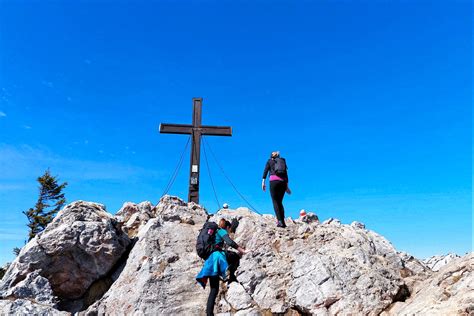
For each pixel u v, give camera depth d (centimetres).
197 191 1545
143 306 874
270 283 922
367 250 1052
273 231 1085
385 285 860
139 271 965
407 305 789
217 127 1627
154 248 1027
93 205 1158
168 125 1605
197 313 877
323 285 866
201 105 1653
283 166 1136
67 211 1076
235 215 1191
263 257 990
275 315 870
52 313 888
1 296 908
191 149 1589
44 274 972
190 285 933
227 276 955
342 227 1191
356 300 830
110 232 1041
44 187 4091
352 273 885
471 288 684
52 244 979
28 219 3947
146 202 1350
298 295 878
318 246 1038
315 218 1333
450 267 789
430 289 782
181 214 1227
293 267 945
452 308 664
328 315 823
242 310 873
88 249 1001
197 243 855
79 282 1002
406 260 1093
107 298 954
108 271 1035
